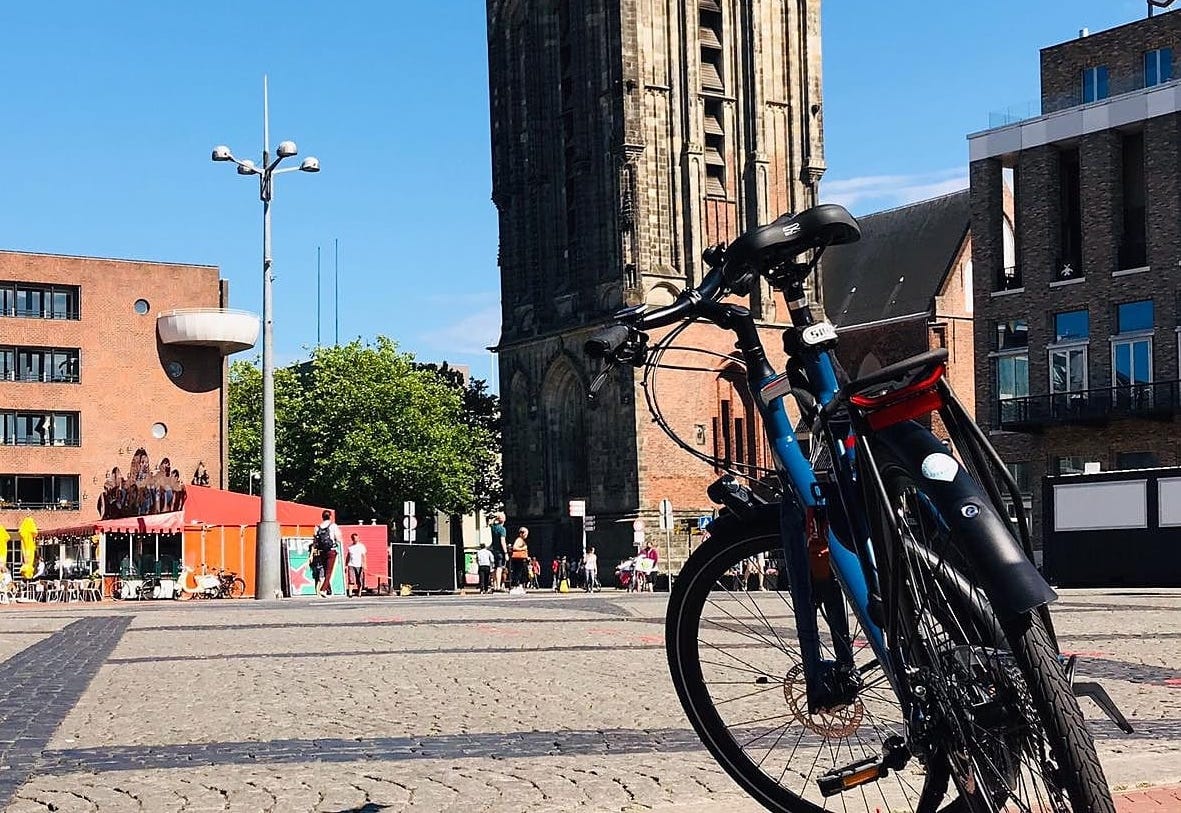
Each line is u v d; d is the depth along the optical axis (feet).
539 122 276.21
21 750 27.22
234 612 87.61
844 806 16.12
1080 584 139.54
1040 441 193.67
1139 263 185.57
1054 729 11.88
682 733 28.48
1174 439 179.93
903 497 13.57
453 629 64.28
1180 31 190.60
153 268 268.41
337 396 297.53
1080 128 189.16
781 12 272.51
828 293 292.81
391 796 21.90
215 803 21.53
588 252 262.26
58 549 188.65
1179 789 19.58
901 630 13.39
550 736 28.35
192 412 268.41
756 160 266.16
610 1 257.14
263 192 146.20
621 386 251.80
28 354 260.21
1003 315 198.18
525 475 279.08
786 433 15.26
